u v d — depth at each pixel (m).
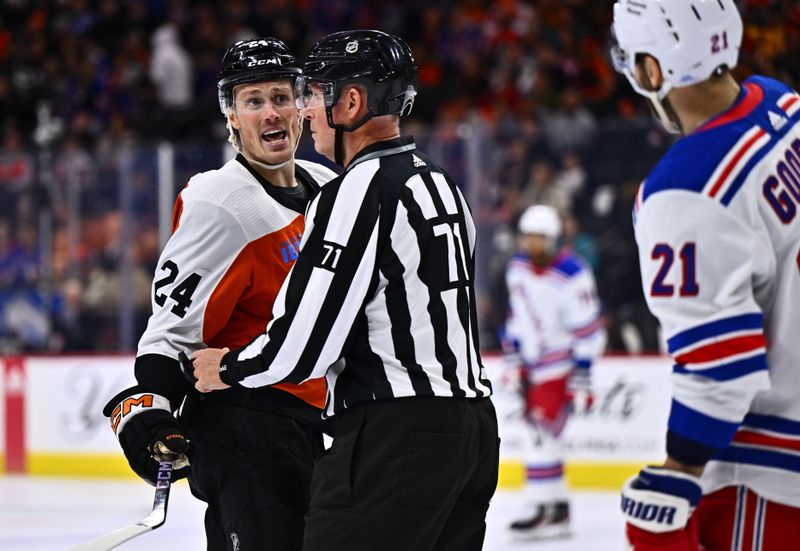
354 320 7.43
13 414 26.62
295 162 9.75
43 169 25.81
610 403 23.12
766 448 6.59
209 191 8.78
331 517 7.46
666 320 6.18
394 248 7.41
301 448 8.96
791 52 10.64
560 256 19.16
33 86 35.22
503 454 23.72
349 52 7.61
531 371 18.89
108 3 37.41
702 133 6.29
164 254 8.77
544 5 31.64
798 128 6.58
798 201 6.32
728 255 6.07
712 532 6.82
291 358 7.45
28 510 21.44
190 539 17.86
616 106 27.48
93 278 25.70
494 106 30.91
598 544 17.78
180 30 36.84
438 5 36.16
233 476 8.79
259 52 8.97
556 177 23.34
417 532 7.36
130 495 23.23
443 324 7.50
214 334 8.84
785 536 6.61
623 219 23.12
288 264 8.98
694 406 6.03
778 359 6.49
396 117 7.78
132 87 35.06
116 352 25.75
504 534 18.75
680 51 6.33
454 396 7.43
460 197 7.97
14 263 26.20
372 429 7.40
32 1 38.09
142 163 25.12
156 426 8.34
